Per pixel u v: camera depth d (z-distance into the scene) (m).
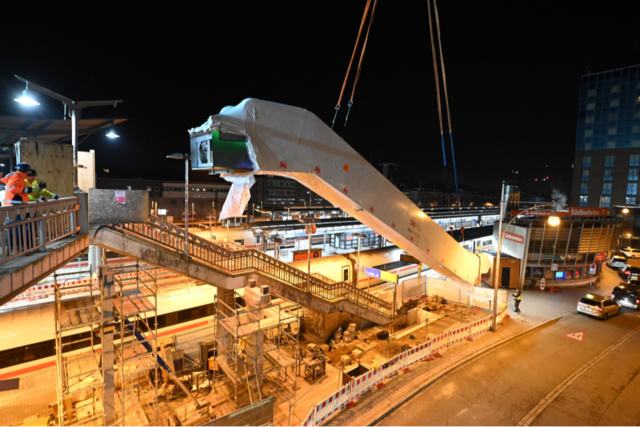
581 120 68.94
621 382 12.84
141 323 14.79
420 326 18.67
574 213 27.59
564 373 13.43
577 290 25.41
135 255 10.27
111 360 8.80
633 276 27.62
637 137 62.00
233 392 12.08
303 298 15.14
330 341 16.98
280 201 81.81
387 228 11.72
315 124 8.96
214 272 12.30
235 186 8.37
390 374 12.70
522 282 25.48
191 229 26.98
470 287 18.70
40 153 10.30
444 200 101.00
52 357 12.75
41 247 7.07
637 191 62.00
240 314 12.72
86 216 9.02
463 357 14.57
